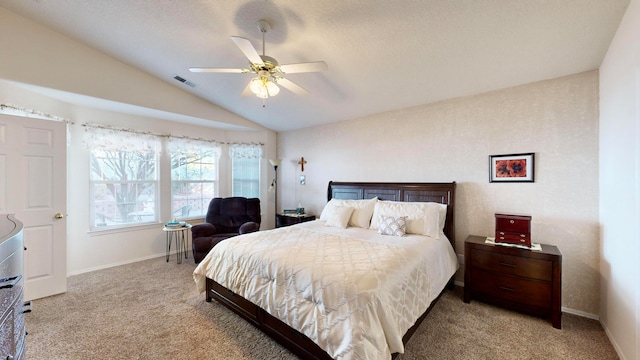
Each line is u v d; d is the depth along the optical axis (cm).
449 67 258
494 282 252
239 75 327
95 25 260
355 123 416
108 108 353
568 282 249
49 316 233
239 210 448
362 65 271
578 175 245
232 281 228
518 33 204
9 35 250
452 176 320
